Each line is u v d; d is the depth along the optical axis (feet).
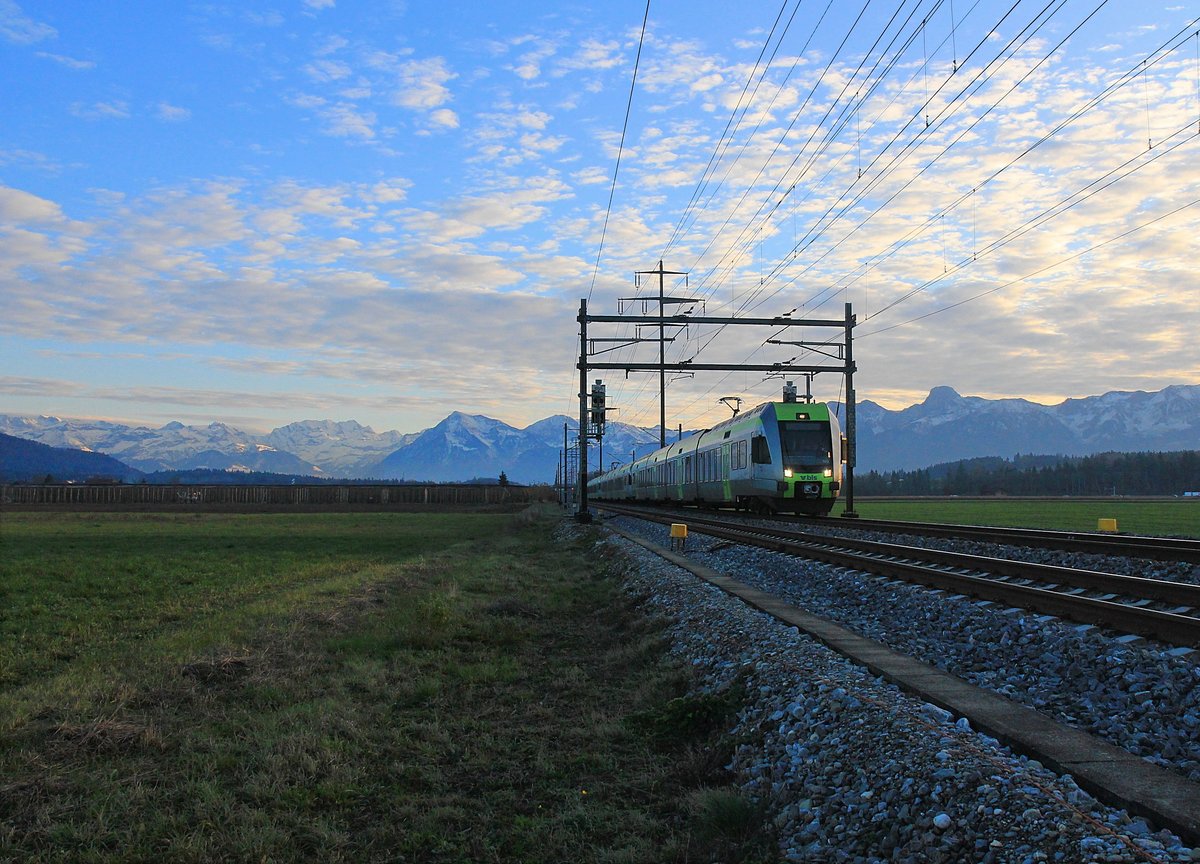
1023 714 21.85
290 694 32.71
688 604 45.88
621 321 121.60
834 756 21.21
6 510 272.31
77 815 21.03
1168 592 37.11
